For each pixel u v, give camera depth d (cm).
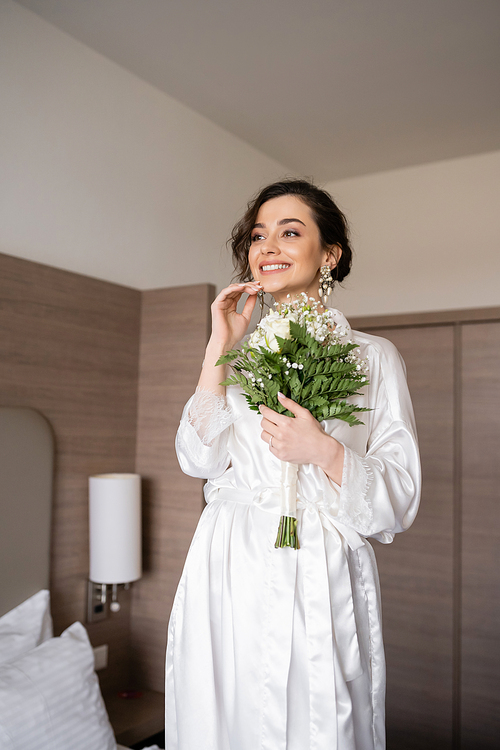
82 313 225
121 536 214
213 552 110
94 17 227
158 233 279
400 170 372
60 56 234
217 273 315
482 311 253
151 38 241
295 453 98
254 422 111
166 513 235
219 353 110
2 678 161
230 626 105
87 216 243
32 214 221
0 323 197
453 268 351
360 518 98
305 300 105
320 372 98
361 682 106
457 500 257
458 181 354
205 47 247
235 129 324
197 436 107
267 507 106
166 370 242
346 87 279
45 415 212
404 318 271
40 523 201
